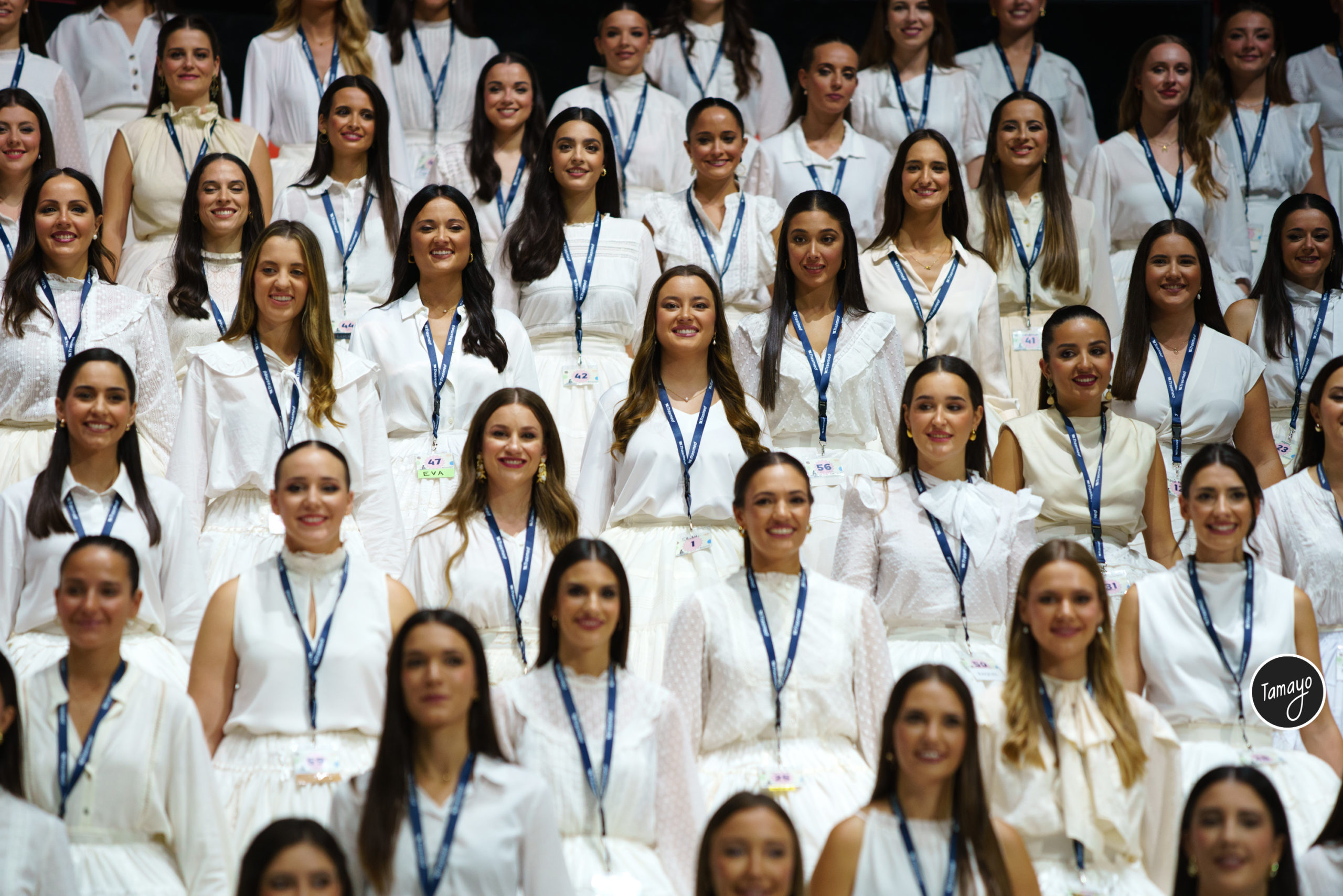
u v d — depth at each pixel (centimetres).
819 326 1207
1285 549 1129
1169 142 1605
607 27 1664
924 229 1332
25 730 803
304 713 863
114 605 812
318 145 1380
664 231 1401
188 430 1062
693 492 1084
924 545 996
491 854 744
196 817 802
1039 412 1145
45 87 1552
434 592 985
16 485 986
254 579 889
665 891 804
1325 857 831
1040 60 1798
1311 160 1714
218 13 1891
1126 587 1073
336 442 1074
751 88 1780
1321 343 1362
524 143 1524
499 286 1321
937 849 768
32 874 751
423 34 1752
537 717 838
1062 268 1405
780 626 902
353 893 718
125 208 1467
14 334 1122
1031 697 853
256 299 1080
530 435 995
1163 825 848
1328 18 1859
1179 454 1242
